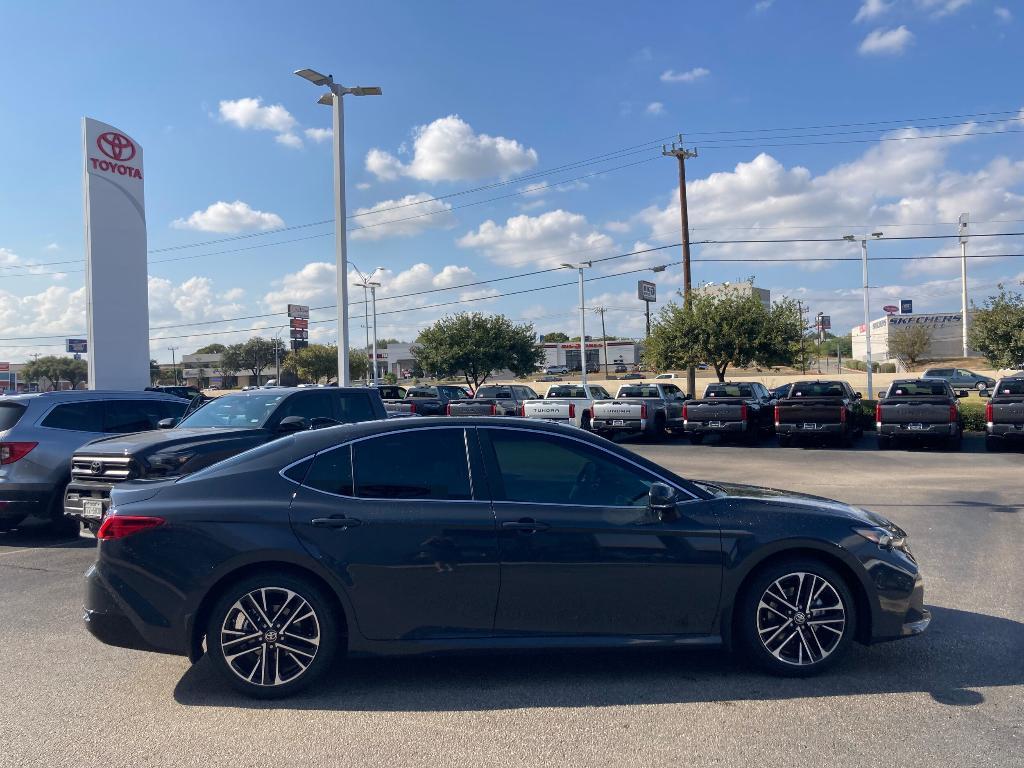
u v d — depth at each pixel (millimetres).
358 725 4242
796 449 21203
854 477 14883
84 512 8258
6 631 6027
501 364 48594
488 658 5242
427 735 4109
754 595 4801
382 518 4629
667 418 25594
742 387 24828
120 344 24547
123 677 5020
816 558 4883
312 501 4664
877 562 4836
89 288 24062
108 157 24297
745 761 3785
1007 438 19031
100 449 8336
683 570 4727
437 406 28141
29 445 9539
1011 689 4641
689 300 32281
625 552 4695
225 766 3803
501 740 4039
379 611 4590
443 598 4625
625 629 4723
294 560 4547
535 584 4656
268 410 9703
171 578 4527
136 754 3939
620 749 3926
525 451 4930
